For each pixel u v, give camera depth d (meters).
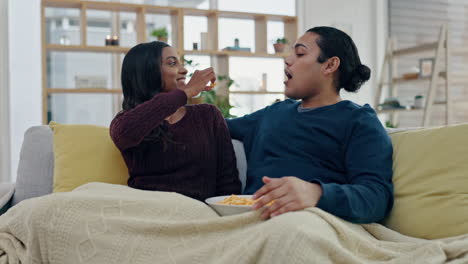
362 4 6.44
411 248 1.13
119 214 1.21
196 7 6.01
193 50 5.48
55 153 1.72
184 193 1.57
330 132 1.53
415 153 1.43
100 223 1.17
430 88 5.12
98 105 5.66
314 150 1.55
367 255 1.10
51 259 1.16
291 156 1.57
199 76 1.63
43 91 4.88
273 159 1.60
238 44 5.79
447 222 1.26
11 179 4.44
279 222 1.02
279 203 1.15
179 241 1.15
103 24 5.69
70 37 5.55
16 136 4.58
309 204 1.16
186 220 1.24
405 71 6.29
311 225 1.03
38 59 4.95
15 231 1.21
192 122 1.67
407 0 6.30
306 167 1.53
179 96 1.55
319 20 6.25
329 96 1.62
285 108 1.69
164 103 1.53
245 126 1.83
